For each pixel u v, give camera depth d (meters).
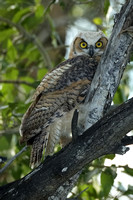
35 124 9.37
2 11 15.48
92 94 8.47
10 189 7.99
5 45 15.84
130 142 7.89
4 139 12.48
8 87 14.46
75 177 8.35
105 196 10.02
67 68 10.06
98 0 12.60
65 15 17.52
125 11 8.07
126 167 10.10
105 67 8.28
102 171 10.08
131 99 7.21
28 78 15.03
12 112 11.25
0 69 15.90
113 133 7.29
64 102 9.45
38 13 14.34
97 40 11.77
